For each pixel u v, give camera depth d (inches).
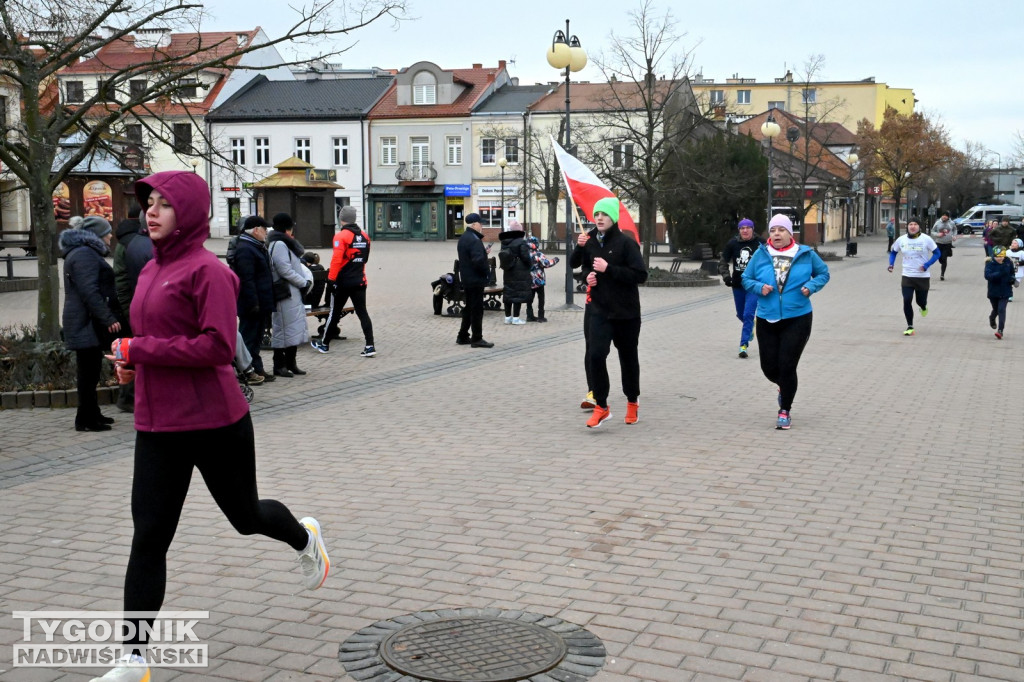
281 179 1959.9
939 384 450.6
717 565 213.3
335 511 254.2
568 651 170.2
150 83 506.6
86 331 343.0
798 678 159.8
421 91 2632.9
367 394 429.4
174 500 158.4
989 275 622.5
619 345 353.4
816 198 1818.4
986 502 262.1
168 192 155.5
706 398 417.4
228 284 158.4
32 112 450.9
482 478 286.8
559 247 2327.8
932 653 169.3
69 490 276.4
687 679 159.5
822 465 301.0
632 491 271.7
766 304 354.0
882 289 1052.5
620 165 1295.5
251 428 166.1
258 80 2783.0
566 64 786.8
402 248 2144.4
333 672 163.2
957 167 3376.0
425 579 205.8
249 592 199.0
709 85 3865.7
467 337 600.1
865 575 207.2
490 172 2605.8
